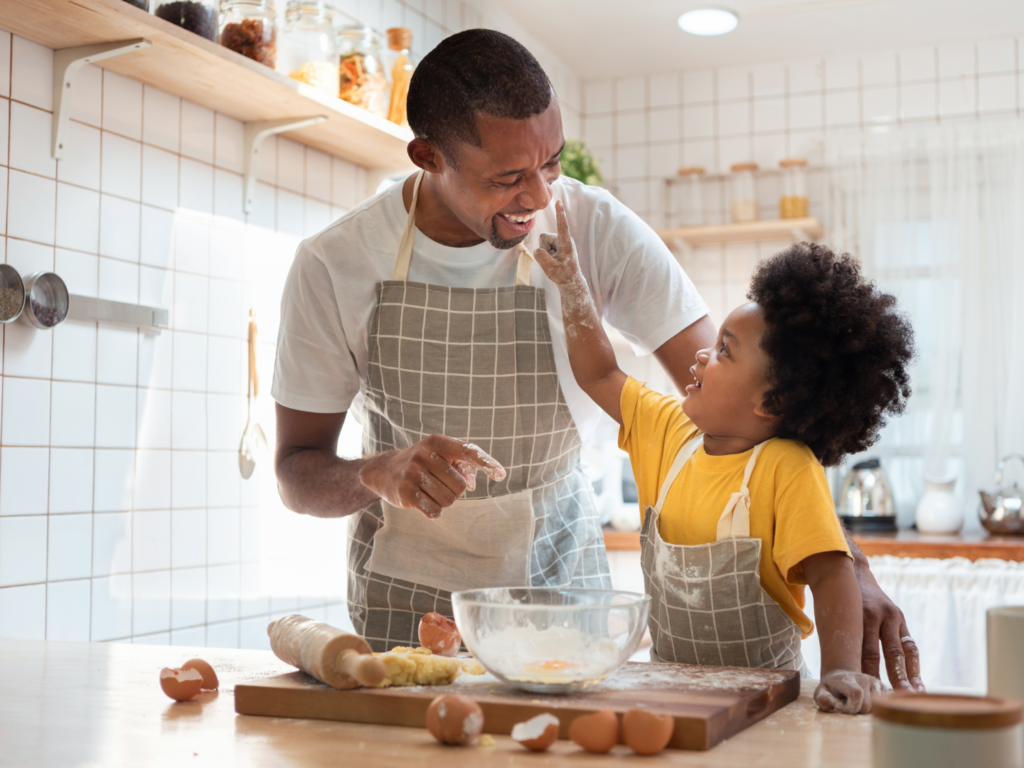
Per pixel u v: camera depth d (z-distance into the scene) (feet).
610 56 12.59
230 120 7.23
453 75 3.49
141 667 3.42
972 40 11.86
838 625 2.88
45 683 3.13
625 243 4.14
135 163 6.43
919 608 9.38
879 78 12.21
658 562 3.43
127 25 5.44
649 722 2.16
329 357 4.29
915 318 11.63
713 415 3.42
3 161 5.55
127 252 6.37
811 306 3.24
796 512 3.09
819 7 10.90
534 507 4.25
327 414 4.37
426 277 4.17
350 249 4.19
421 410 4.18
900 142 11.80
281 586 7.80
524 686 2.55
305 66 6.86
